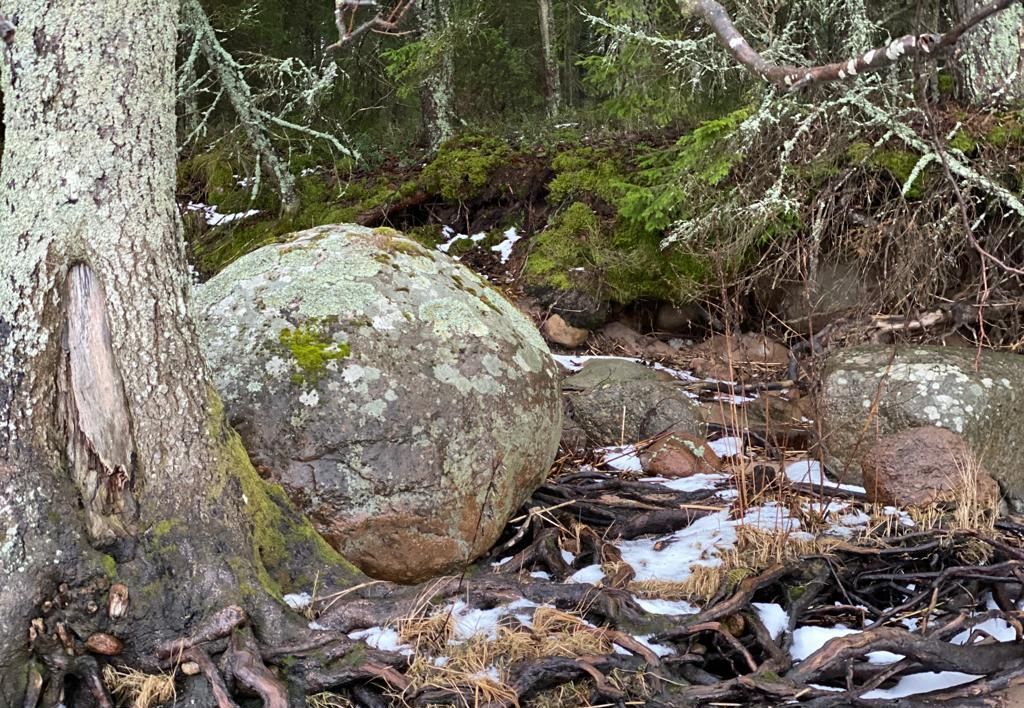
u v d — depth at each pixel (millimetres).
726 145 7133
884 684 3209
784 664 3111
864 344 5832
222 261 9078
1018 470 5016
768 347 7355
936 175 6793
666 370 7215
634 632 3205
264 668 2924
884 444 4547
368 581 3406
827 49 7723
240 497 3236
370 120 11727
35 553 2873
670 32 7898
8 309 2957
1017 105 7332
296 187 9672
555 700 2986
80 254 2986
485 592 3373
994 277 6809
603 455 5547
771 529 3992
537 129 9633
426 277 4105
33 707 2822
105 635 2932
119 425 3035
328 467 3570
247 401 3648
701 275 7555
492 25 11680
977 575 3547
